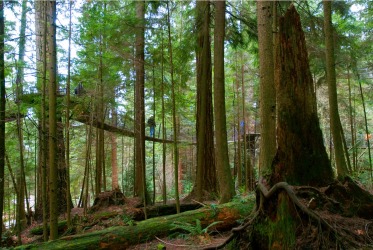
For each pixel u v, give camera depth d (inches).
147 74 328.2
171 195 571.8
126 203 297.7
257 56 376.2
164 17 251.4
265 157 190.9
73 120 318.3
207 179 339.3
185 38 318.7
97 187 336.8
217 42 250.5
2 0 170.6
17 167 314.2
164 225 190.1
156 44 286.8
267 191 124.7
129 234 180.2
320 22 289.1
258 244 122.7
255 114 608.4
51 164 171.8
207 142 345.7
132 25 249.1
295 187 122.6
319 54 308.2
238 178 480.1
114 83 283.7
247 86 561.3
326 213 118.0
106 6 294.8
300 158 130.6
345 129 523.8
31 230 258.2
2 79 161.9
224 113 249.8
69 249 164.4
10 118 239.0
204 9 297.9
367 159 446.0
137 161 352.8
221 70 249.4
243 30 350.3
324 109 502.3
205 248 140.7
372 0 319.9
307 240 107.6
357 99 457.4
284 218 114.7
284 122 133.0
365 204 125.9
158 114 422.9
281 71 135.4
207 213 200.2
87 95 269.1
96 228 233.3
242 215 199.0
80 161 466.9
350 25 315.3
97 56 267.7
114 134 406.3
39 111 231.6
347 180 134.0
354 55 312.7
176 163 235.1
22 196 303.7
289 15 134.6
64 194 313.3
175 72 316.2
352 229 112.6
